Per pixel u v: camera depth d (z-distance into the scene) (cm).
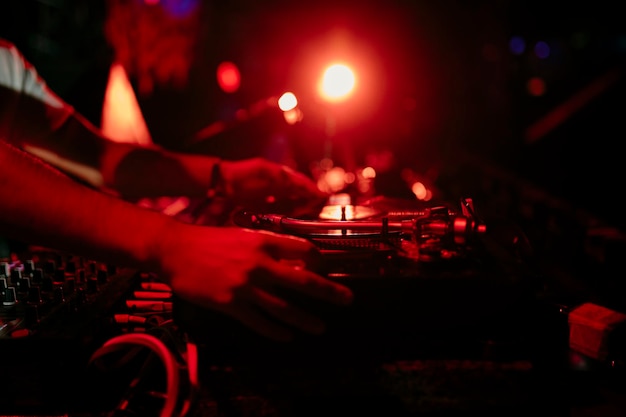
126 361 63
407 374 58
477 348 60
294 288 54
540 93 525
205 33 336
